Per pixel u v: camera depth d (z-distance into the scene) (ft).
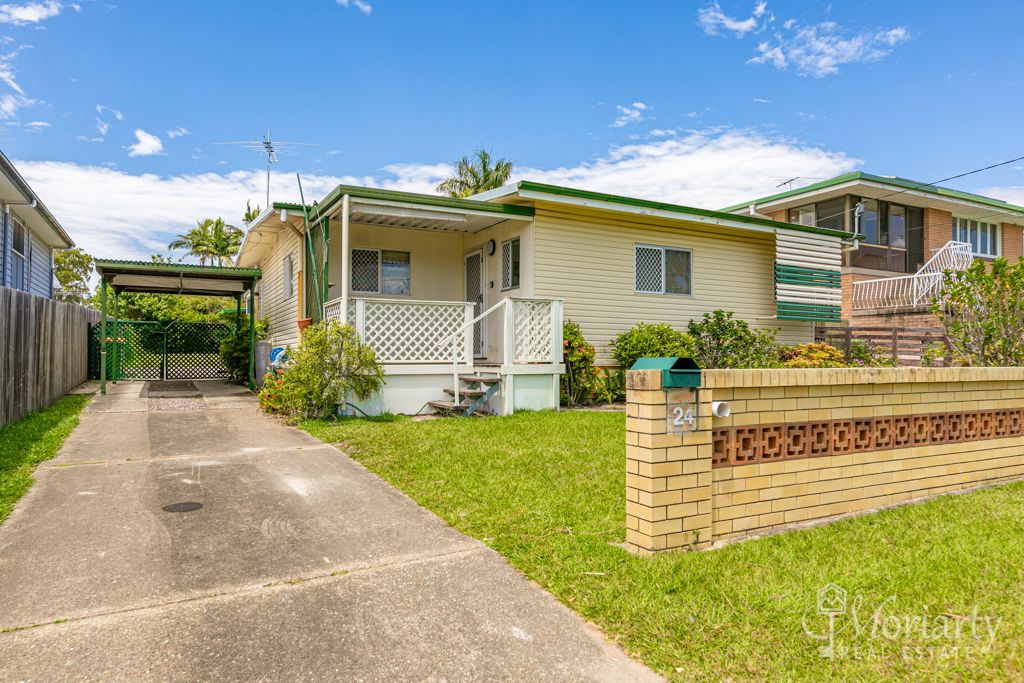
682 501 12.89
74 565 12.25
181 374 58.85
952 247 63.00
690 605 10.60
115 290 51.47
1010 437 19.80
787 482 14.74
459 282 43.75
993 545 13.46
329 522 15.03
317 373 28.78
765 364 41.55
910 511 15.99
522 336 32.91
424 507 16.24
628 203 38.58
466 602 10.96
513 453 22.11
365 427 26.96
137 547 13.24
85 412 32.65
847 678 8.56
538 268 37.17
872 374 16.22
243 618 10.27
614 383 39.27
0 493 16.65
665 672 8.80
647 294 41.47
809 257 47.44
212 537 13.91
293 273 43.93
